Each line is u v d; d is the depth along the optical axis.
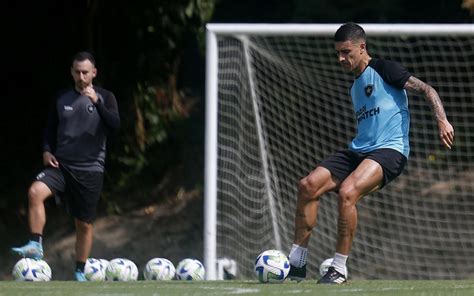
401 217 54.00
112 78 61.97
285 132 54.19
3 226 61.59
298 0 59.19
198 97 66.62
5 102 64.19
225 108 51.69
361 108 29.67
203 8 59.62
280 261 29.98
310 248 52.91
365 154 29.34
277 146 54.03
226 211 52.31
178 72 65.44
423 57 53.41
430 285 28.92
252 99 50.84
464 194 53.03
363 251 53.81
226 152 52.09
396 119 29.23
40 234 36.34
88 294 25.92
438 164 53.84
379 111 29.25
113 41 61.78
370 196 54.19
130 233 60.84
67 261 58.72
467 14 58.59
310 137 54.41
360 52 29.58
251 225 52.53
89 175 37.03
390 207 54.03
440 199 53.53
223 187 52.34
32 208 36.38
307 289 26.72
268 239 52.38
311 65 54.72
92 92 37.19
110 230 61.09
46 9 62.69
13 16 62.97
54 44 63.03
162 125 63.62
